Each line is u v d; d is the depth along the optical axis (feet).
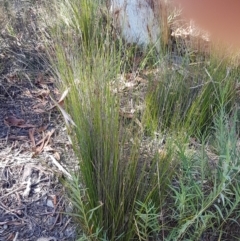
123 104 5.59
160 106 6.21
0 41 8.48
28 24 9.11
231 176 4.50
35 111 6.97
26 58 8.13
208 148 5.71
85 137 4.48
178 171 4.95
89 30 7.45
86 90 4.76
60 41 6.50
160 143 5.02
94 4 8.34
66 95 5.39
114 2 8.30
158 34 7.81
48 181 5.53
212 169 5.18
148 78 6.61
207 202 4.25
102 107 4.51
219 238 4.37
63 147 6.06
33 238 4.86
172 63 6.92
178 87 6.34
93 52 5.66
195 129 6.15
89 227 4.44
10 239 4.83
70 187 4.35
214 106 6.37
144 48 8.05
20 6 9.62
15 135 6.40
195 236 4.42
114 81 5.54
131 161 4.36
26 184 5.50
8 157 5.93
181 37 7.88
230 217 4.80
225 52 6.30
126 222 4.43
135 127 5.05
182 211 4.40
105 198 4.34
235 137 5.08
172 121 5.39
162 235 4.54
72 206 5.05
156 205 4.50
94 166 4.32
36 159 5.88
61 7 8.82
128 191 4.39
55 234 4.91
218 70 6.51
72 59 5.59
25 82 7.64
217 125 5.41
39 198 5.32
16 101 7.20
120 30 7.79
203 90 6.14
